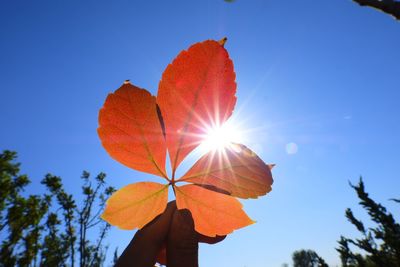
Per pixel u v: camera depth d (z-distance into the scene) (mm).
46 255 3697
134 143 143
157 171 153
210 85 141
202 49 142
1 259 3238
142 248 210
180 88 141
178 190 157
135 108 142
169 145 147
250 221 167
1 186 3293
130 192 156
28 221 3482
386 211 1519
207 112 143
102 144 142
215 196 162
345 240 1663
